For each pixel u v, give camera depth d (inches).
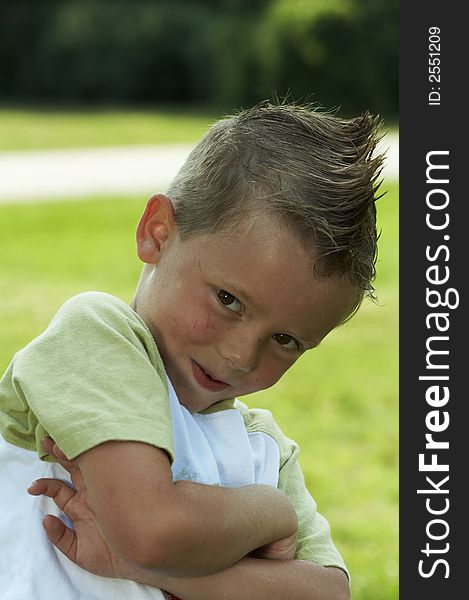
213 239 81.6
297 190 80.9
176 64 1218.0
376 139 87.3
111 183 637.9
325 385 314.5
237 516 81.4
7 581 83.7
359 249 82.4
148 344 83.0
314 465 255.3
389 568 201.5
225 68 1087.0
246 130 85.2
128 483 76.0
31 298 372.8
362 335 364.8
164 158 735.7
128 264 441.4
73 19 1228.5
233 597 84.6
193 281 82.4
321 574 91.3
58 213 545.6
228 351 81.9
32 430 83.7
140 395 79.1
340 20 997.8
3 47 1251.2
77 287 394.6
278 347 83.2
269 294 80.0
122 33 1222.3
